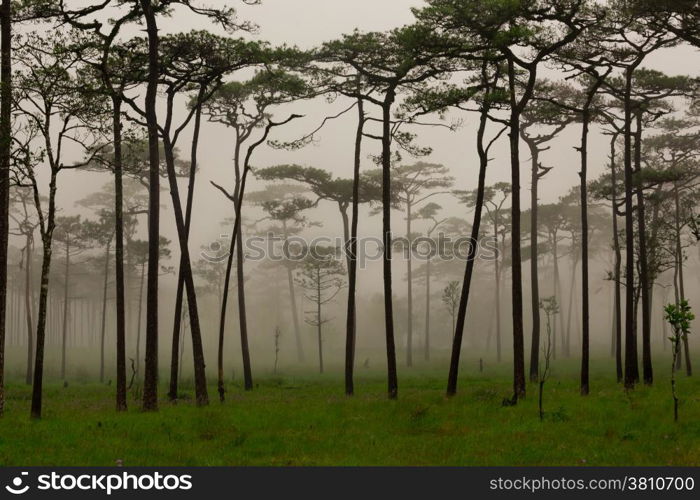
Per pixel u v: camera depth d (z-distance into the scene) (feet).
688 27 71.77
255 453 40.40
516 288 69.97
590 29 75.97
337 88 85.35
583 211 76.02
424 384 101.65
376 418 55.36
